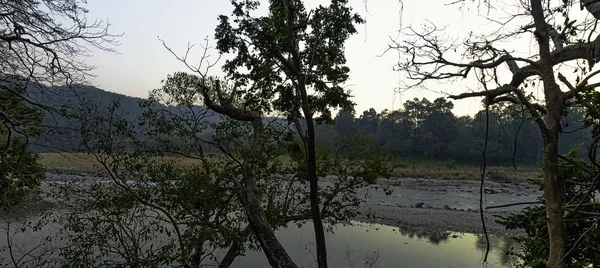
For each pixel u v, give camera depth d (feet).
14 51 29.76
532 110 12.51
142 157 25.27
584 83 12.05
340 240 52.11
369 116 250.78
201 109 26.94
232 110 16.89
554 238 12.43
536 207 21.11
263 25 20.94
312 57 20.18
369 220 67.51
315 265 39.65
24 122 28.48
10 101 29.45
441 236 57.93
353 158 28.68
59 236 30.45
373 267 41.47
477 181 143.23
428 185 130.62
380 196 98.84
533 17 13.12
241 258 40.63
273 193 27.96
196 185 23.15
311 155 19.45
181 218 23.62
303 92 19.72
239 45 22.21
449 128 208.03
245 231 23.90
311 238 51.44
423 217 70.95
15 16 28.76
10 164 31.42
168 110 26.86
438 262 44.34
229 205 24.34
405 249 49.49
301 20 21.89
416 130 221.25
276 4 21.81
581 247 16.87
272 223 25.18
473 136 191.52
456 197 102.83
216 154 27.04
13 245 30.32
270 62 22.36
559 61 13.41
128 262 21.44
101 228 24.45
